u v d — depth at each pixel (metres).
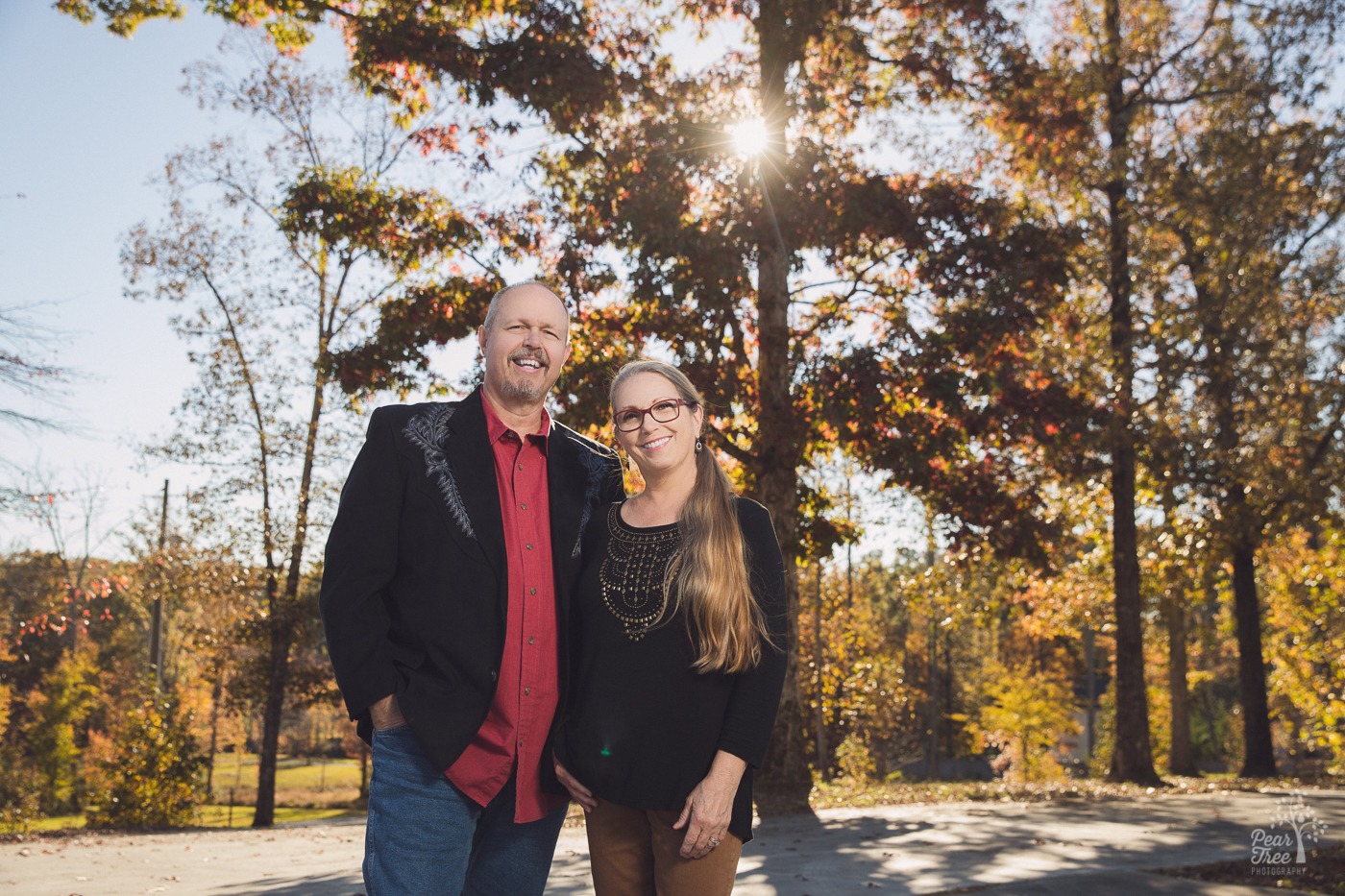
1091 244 16.83
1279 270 17.47
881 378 12.54
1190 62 17.30
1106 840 8.20
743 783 2.70
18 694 34.34
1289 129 16.97
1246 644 19.64
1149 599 20.62
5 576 19.89
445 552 2.65
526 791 2.75
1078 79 16.36
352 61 14.64
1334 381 17.28
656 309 12.91
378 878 2.55
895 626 48.03
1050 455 15.27
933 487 13.47
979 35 14.30
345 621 2.54
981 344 13.24
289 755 61.47
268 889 6.39
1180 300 17.42
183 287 19.53
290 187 14.24
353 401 14.17
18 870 7.90
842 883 6.12
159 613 23.36
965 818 10.39
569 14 13.19
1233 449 17.55
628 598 2.71
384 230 14.04
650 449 2.80
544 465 2.93
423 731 2.53
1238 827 9.03
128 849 9.97
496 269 14.02
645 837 2.74
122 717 33.97
